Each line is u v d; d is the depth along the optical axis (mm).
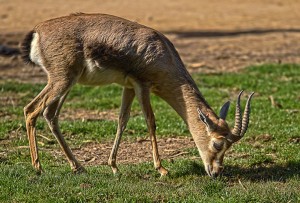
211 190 11305
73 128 15023
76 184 11344
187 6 38438
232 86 19984
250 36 29312
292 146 13945
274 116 16297
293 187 11508
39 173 11992
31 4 37094
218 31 30578
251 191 11172
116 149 12422
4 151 13602
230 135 11789
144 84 12281
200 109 12195
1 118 16109
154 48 12195
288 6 39188
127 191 11039
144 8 37156
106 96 18828
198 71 22047
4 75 20875
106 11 35500
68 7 36344
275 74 21516
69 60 12023
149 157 13531
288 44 27516
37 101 12188
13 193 10883
